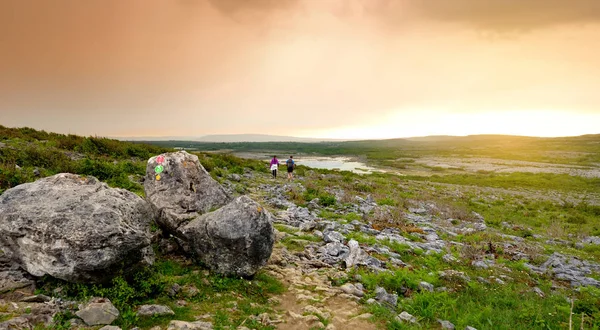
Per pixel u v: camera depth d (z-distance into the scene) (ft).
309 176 131.23
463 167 288.51
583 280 42.57
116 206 25.45
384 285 33.71
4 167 48.75
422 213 81.20
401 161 362.33
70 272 22.00
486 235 62.59
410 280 33.96
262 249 29.91
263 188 84.94
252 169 130.41
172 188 34.68
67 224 22.50
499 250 53.21
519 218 88.94
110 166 63.93
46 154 63.05
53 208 23.29
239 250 29.22
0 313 19.07
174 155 36.47
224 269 29.89
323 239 46.68
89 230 22.48
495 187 169.78
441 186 158.20
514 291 36.76
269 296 28.73
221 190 36.58
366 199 86.43
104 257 22.57
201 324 21.93
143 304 23.76
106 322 20.63
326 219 59.52
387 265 38.60
